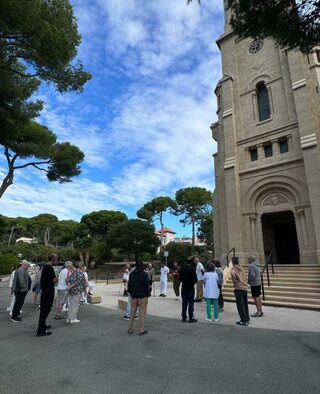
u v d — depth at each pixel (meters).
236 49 20.02
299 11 4.39
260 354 4.78
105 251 38.00
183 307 7.60
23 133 18.72
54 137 21.98
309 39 4.62
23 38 9.56
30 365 4.30
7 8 8.09
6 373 3.99
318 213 13.36
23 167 20.70
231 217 16.62
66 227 71.38
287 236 17.94
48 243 78.69
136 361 4.46
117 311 9.62
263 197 16.28
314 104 15.02
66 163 21.28
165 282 13.71
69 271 8.68
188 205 48.44
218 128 21.55
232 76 19.48
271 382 3.66
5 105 12.55
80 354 4.82
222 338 5.80
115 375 3.91
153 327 6.88
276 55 17.58
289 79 16.48
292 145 15.54
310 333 6.18
